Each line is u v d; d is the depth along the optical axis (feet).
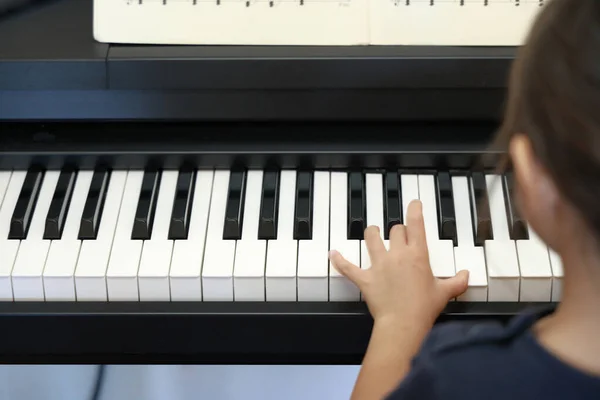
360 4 3.63
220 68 3.60
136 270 3.42
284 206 3.64
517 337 2.36
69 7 3.99
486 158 3.68
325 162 3.76
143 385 5.76
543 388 2.19
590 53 1.97
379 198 3.67
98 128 3.87
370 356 3.12
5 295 3.46
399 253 3.35
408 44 3.64
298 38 3.65
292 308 3.41
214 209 3.65
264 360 3.53
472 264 3.43
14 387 5.75
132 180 3.76
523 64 2.20
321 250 3.48
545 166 2.09
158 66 3.60
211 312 3.40
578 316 2.19
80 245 3.53
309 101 3.68
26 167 3.80
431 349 2.48
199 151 3.75
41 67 3.62
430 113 3.70
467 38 3.62
